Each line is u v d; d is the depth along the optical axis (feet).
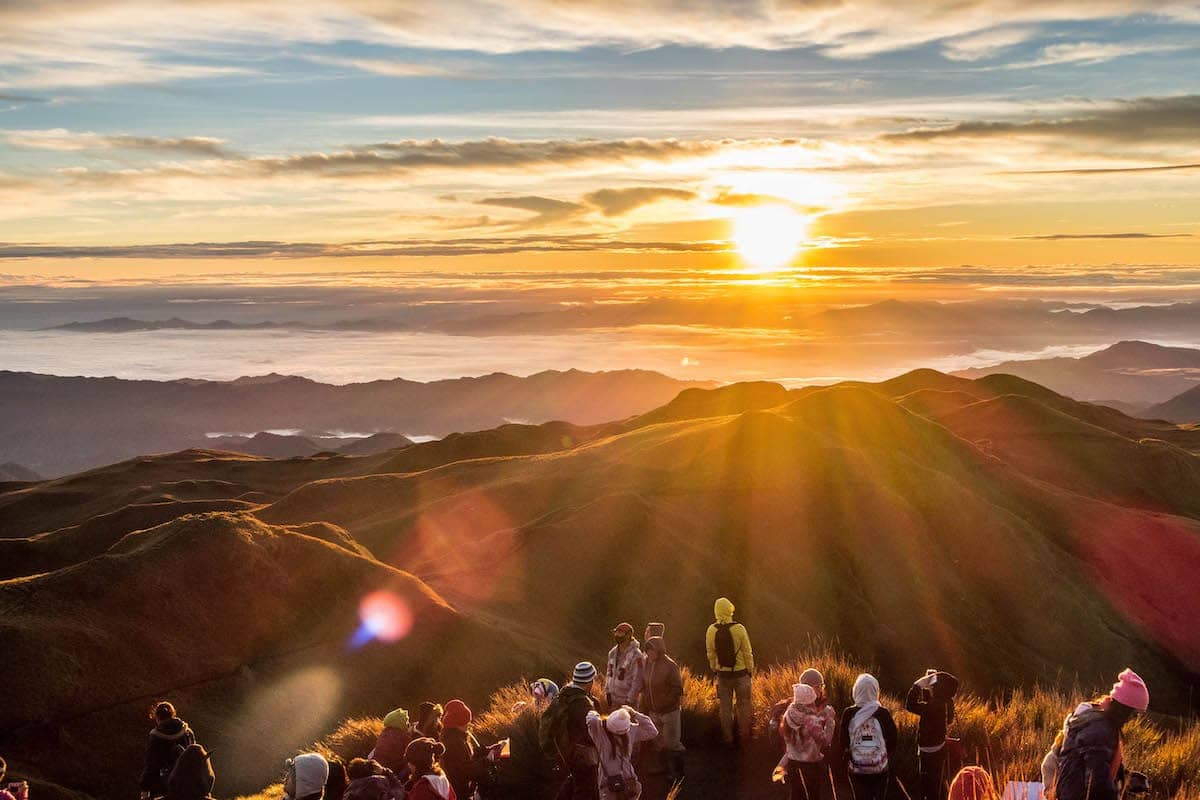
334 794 33.47
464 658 128.47
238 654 116.88
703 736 48.57
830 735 37.11
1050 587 185.16
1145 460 274.57
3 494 393.70
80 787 92.79
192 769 41.50
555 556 180.14
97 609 111.55
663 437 250.16
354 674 120.47
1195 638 182.09
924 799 36.37
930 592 184.65
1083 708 26.35
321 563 135.74
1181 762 39.68
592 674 36.70
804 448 220.64
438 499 227.20
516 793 44.52
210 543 126.41
